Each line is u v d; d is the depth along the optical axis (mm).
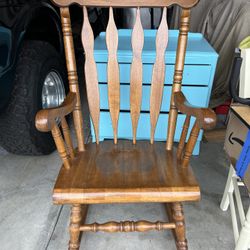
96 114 1000
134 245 1041
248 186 862
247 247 916
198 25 2240
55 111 765
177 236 901
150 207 1225
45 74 1402
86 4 904
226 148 1057
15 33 1122
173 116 962
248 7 1664
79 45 1928
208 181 1376
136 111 1004
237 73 838
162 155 947
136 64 967
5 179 1387
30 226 1125
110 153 962
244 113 916
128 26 2115
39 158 1548
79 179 800
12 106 1274
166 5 905
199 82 1336
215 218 1160
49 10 1391
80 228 878
